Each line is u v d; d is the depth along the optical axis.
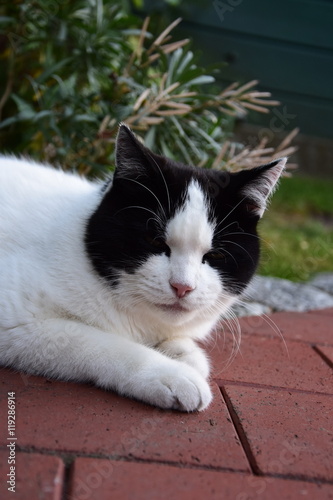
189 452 0.39
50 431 0.39
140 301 0.48
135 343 0.47
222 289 0.50
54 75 0.71
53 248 0.49
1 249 0.49
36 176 0.56
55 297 0.47
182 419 0.42
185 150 0.70
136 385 0.43
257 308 0.68
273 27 1.50
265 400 0.46
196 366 0.48
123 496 0.35
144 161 0.48
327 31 1.54
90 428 0.40
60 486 0.35
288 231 1.15
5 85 0.76
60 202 0.53
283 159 0.51
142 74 0.70
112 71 0.73
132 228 0.47
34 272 0.47
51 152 0.73
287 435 0.42
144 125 0.66
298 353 0.57
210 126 0.73
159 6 0.97
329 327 0.65
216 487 0.36
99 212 0.49
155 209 0.48
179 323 0.49
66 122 0.70
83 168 0.72
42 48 0.75
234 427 0.42
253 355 0.55
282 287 0.77
